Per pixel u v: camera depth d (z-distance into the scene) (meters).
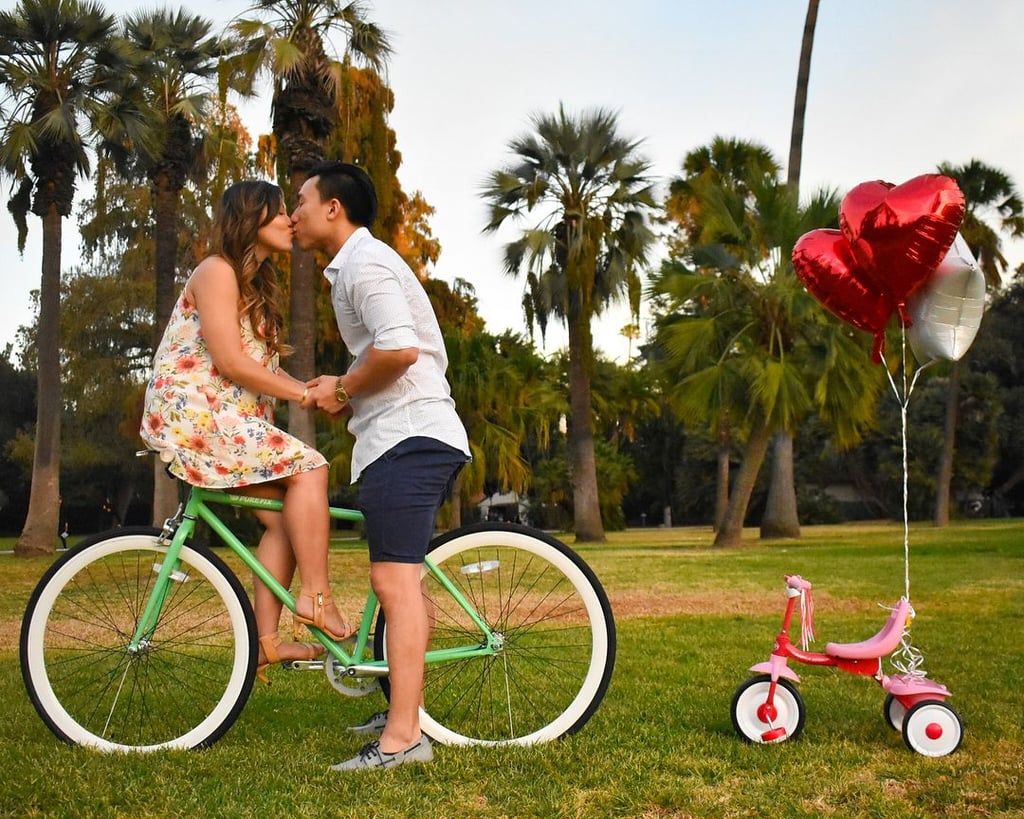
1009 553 12.11
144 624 3.01
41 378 16.81
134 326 28.77
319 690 3.71
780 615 6.36
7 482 35.91
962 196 3.14
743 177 20.59
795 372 15.07
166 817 2.21
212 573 2.90
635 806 2.29
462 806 2.30
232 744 2.88
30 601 2.89
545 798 2.35
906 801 2.33
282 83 12.18
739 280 15.98
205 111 17.73
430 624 3.02
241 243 2.85
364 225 2.92
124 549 2.94
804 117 18.62
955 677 3.98
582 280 18.97
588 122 18.97
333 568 9.80
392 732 2.67
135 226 27.77
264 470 2.81
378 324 2.67
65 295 29.09
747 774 2.59
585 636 3.74
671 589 8.21
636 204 19.48
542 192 19.44
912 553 12.55
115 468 31.48
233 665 2.88
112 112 16.58
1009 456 33.91
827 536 19.83
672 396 15.95
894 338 14.82
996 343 33.31
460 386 21.14
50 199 16.66
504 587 5.01
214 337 2.78
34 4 16.14
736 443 34.94
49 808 2.29
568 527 31.91
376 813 2.23
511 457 21.77
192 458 2.82
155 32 17.52
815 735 2.99
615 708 3.37
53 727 2.86
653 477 41.59
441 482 2.76
